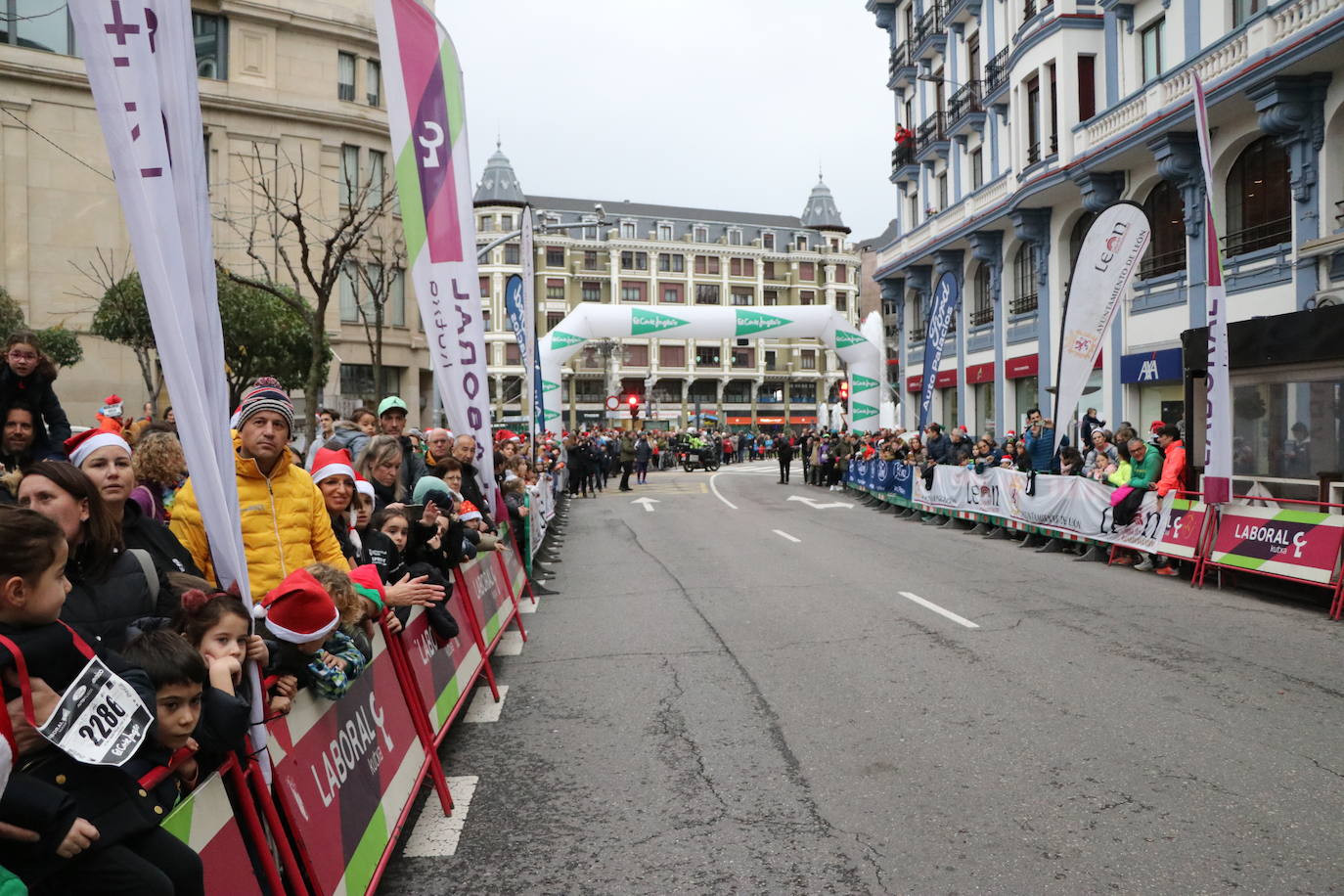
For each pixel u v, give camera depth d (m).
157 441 4.93
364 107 31.95
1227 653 7.12
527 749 5.38
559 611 9.62
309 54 30.66
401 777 4.16
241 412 4.20
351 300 32.56
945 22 30.75
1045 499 13.73
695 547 14.70
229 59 29.30
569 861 3.95
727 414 90.62
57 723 2.13
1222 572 10.33
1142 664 6.82
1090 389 23.12
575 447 26.41
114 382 27.55
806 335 26.77
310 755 3.33
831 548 14.11
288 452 4.39
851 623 8.49
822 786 4.66
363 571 4.31
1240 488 10.82
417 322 35.31
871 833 4.11
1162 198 20.75
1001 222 26.89
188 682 2.52
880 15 36.75
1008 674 6.62
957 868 3.76
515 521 10.60
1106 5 21.44
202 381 3.13
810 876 3.74
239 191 28.88
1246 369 10.73
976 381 30.25
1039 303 25.55
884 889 3.61
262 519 4.20
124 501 3.56
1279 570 9.24
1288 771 4.68
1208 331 10.45
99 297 27.08
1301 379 9.98
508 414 81.62
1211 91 17.06
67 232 26.84
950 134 30.72
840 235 98.94
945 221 30.44
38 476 2.89
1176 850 3.85
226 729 2.68
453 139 8.45
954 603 9.40
